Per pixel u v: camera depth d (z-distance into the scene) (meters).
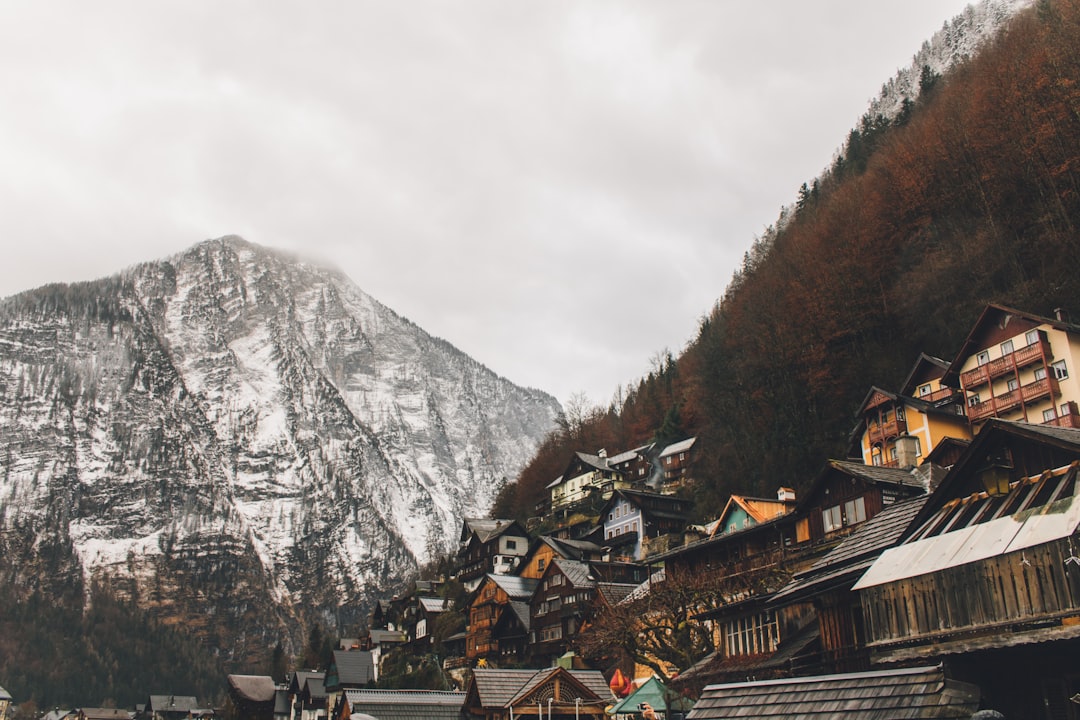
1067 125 91.44
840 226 120.88
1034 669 20.86
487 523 155.12
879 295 105.69
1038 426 23.22
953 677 21.89
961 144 105.31
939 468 46.22
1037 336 71.25
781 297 122.12
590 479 149.12
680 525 111.12
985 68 115.44
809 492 48.97
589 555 106.25
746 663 40.22
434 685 108.94
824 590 30.97
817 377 105.12
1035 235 90.56
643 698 40.88
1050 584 19.23
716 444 123.31
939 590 22.14
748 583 48.72
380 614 165.50
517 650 92.31
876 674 21.36
